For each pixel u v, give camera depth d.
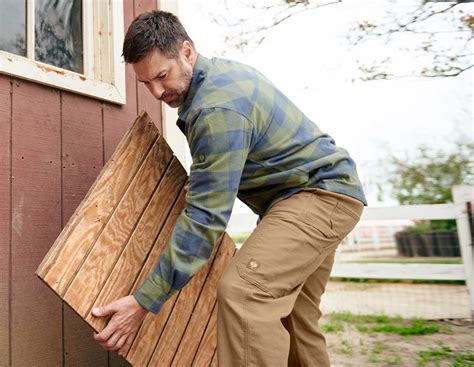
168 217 1.50
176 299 1.47
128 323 1.17
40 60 1.67
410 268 3.70
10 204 1.40
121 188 1.34
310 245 1.28
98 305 1.19
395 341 3.00
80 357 1.56
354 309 3.91
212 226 1.16
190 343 1.50
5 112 1.42
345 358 2.68
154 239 1.42
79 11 1.85
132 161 1.40
